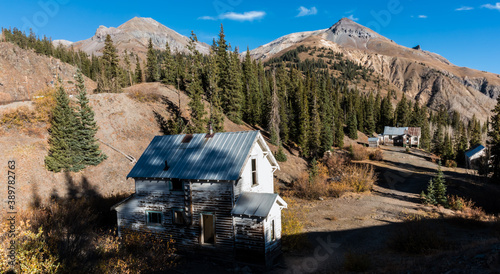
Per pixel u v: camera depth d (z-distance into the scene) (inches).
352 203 1229.7
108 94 1828.2
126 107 1774.1
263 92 3400.6
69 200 1019.3
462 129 4530.0
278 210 676.1
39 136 1264.8
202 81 2682.1
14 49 3772.1
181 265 616.4
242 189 667.4
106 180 1226.0
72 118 1249.4
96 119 1549.0
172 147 775.7
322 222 953.5
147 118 1811.0
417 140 3727.9
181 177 670.5
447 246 633.0
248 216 596.7
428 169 2370.8
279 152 2070.6
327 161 2159.2
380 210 1106.7
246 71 3176.7
